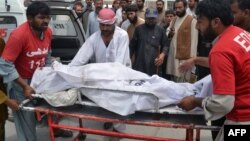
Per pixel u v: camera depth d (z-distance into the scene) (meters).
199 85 3.12
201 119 2.92
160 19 7.58
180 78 6.10
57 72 3.17
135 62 5.75
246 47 2.32
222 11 2.35
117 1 8.96
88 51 3.88
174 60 6.11
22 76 3.57
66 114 3.10
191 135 2.88
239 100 2.39
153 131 4.82
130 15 6.30
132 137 3.03
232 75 2.27
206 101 2.41
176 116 2.97
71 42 5.89
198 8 2.44
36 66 3.60
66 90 3.19
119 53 3.87
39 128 4.70
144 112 3.02
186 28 5.93
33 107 3.28
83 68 3.17
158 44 5.71
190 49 5.90
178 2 6.02
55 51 5.84
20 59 3.52
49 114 3.20
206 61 3.24
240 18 2.81
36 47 3.52
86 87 3.08
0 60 3.34
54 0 6.08
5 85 3.68
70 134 4.57
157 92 2.92
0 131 3.82
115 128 3.91
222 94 2.26
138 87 2.98
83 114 3.11
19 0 5.35
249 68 2.33
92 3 8.13
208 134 4.74
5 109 3.79
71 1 7.39
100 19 3.69
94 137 4.53
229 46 2.29
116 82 3.06
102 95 3.04
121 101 2.97
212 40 2.51
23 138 3.73
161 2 7.68
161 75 6.42
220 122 2.90
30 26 3.46
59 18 5.85
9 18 5.32
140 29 5.74
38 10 3.34
